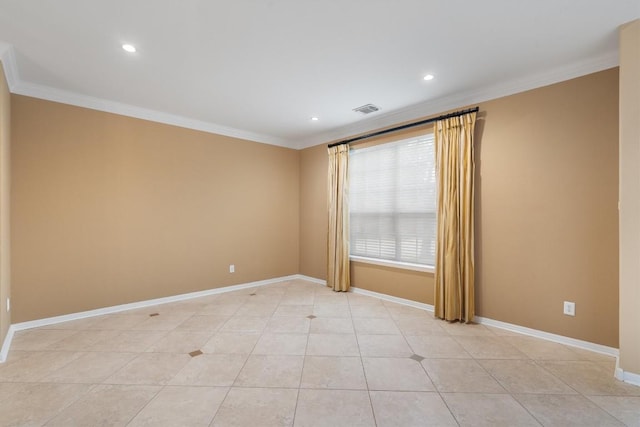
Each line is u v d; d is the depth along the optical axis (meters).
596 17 2.08
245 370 2.32
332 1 1.92
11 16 2.06
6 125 2.77
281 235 5.44
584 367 2.36
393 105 3.75
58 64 2.74
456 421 1.76
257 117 4.23
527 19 2.11
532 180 2.98
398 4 1.96
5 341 2.67
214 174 4.60
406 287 4.01
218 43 2.41
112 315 3.56
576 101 2.73
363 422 1.75
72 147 3.40
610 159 2.57
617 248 2.54
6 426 1.70
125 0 1.91
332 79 3.04
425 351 2.65
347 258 4.66
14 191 3.06
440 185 3.52
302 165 5.63
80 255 3.46
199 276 4.43
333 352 2.63
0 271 2.49
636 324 2.12
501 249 3.18
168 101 3.63
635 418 1.78
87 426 1.71
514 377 2.23
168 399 1.95
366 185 4.56
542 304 2.92
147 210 3.95
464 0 1.92
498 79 3.03
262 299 4.27
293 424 1.73
